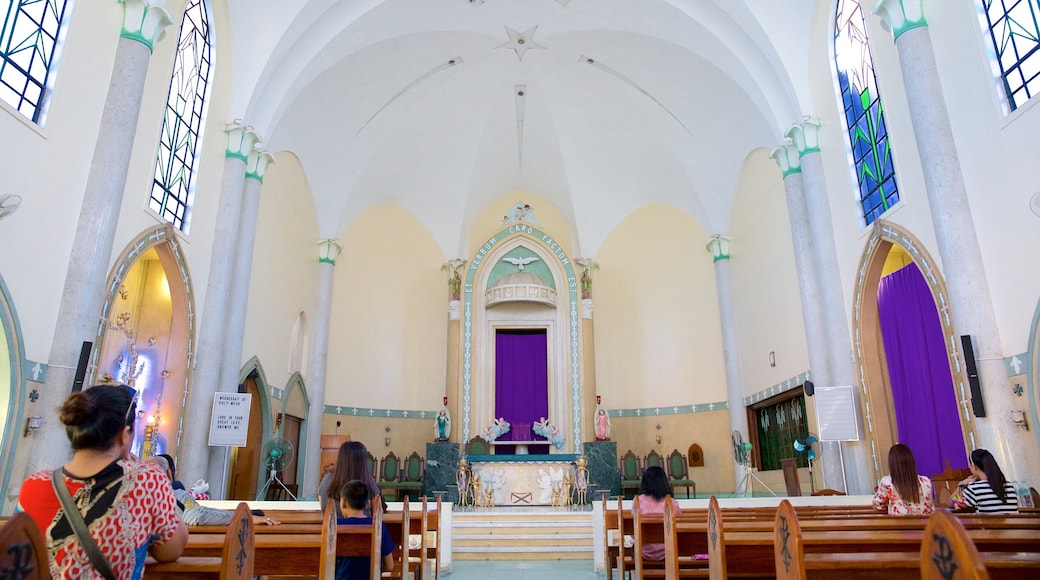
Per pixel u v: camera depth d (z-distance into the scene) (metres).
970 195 8.43
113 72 8.82
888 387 11.19
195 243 11.47
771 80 13.35
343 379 17.98
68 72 8.12
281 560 3.87
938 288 9.09
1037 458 7.35
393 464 17.45
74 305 7.96
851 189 11.52
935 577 2.10
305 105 15.05
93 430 2.43
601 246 20.31
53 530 2.30
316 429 16.75
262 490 13.42
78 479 2.41
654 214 19.92
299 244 16.45
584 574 9.12
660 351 18.92
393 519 5.61
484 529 11.73
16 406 7.17
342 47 14.14
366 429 17.98
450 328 19.28
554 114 18.56
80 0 8.34
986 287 8.10
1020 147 7.52
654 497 6.36
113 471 2.46
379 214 19.59
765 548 3.62
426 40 15.70
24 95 7.54
